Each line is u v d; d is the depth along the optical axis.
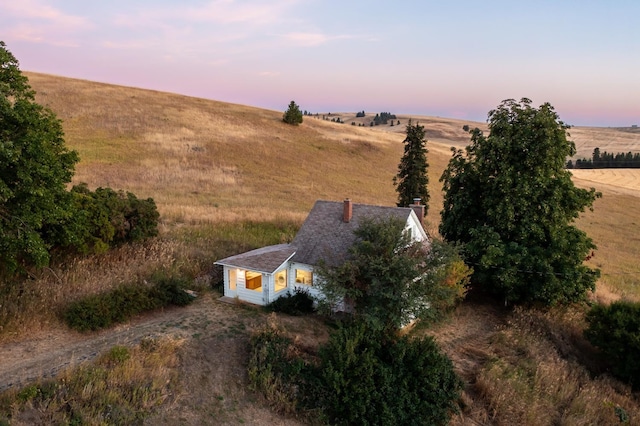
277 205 39.94
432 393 14.54
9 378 12.05
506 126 24.11
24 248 14.88
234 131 67.12
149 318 17.44
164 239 25.16
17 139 13.78
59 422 10.47
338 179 55.25
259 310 19.41
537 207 22.98
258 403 13.61
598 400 16.67
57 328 15.42
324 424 13.35
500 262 22.31
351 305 19.89
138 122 62.16
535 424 14.80
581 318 23.03
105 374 12.35
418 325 18.56
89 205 20.20
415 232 22.97
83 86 75.94
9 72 14.41
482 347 19.53
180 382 13.38
